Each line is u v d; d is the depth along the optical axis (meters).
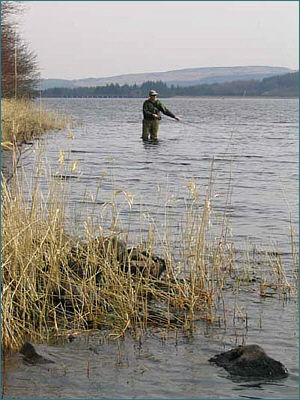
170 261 8.45
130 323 7.41
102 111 78.25
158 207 13.39
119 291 7.66
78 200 13.00
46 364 6.38
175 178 18.66
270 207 14.35
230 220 12.70
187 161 23.25
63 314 7.53
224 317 7.60
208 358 6.57
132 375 6.21
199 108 101.75
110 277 7.89
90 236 8.34
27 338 6.98
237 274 9.02
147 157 24.22
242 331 7.25
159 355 6.64
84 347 6.81
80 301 7.65
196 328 7.32
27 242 7.87
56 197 8.72
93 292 7.65
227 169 21.23
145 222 11.70
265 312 7.77
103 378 6.12
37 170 9.22
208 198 9.68
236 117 66.44
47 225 8.33
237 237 11.22
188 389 5.95
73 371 6.27
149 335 7.13
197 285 8.20
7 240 7.72
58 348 6.77
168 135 36.56
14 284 7.57
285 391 5.94
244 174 20.08
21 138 22.67
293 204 14.77
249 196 15.78
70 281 7.76
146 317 7.43
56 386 5.98
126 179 18.09
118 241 8.72
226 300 8.12
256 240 11.11
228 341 7.00
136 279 8.02
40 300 7.53
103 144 29.16
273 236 11.51
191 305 7.59
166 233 8.88
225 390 5.96
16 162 9.98
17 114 23.86
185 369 6.33
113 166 20.91
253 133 40.34
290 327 7.35
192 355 6.64
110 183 17.02
